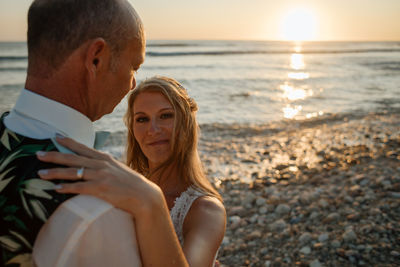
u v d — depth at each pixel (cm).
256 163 837
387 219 454
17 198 75
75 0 84
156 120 172
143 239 83
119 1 91
